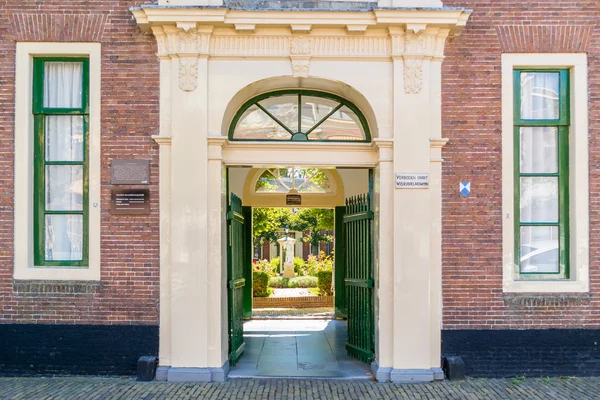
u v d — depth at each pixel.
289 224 27.59
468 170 7.20
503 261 7.17
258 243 27.44
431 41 7.09
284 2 7.25
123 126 7.17
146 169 7.14
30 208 7.26
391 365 7.05
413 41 7.05
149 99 7.18
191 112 7.03
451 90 7.24
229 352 7.68
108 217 7.14
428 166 7.04
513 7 7.27
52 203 7.41
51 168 7.43
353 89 7.18
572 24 7.25
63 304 7.12
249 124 7.69
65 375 7.09
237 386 6.70
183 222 6.98
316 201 12.50
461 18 6.97
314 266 20.94
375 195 7.46
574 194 7.26
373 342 7.62
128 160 7.15
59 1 7.21
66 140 7.45
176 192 7.00
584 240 7.20
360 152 7.50
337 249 12.38
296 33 7.05
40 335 7.11
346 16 6.91
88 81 7.35
